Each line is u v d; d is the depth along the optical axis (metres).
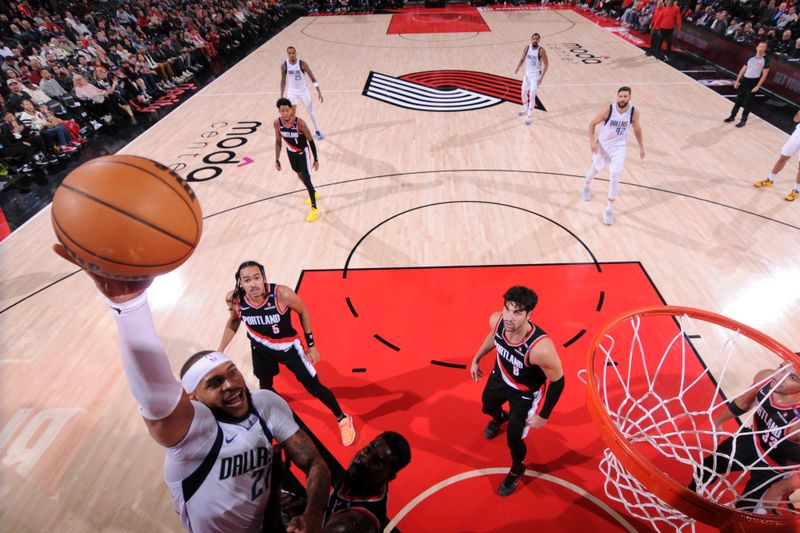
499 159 7.75
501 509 3.12
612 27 16.45
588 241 5.71
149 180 1.15
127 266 1.08
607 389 3.91
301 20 19.83
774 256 5.34
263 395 1.81
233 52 15.30
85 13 13.38
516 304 2.55
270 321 3.20
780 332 4.40
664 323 4.52
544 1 21.00
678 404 3.77
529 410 2.96
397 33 16.73
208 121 9.76
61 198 1.06
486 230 5.98
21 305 5.15
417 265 5.41
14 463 3.54
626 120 5.41
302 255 5.66
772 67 10.09
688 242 5.62
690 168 7.23
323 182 7.27
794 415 2.74
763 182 6.61
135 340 1.14
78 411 3.95
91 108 9.77
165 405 1.25
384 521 1.97
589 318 4.61
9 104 8.23
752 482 2.86
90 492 3.34
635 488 3.15
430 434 3.64
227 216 6.49
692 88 10.48
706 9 13.81
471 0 21.80
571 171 7.31
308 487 1.71
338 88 11.37
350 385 4.05
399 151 8.16
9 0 11.64
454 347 4.37
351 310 4.82
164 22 14.16
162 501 3.28
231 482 1.59
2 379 4.25
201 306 4.97
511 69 12.24
